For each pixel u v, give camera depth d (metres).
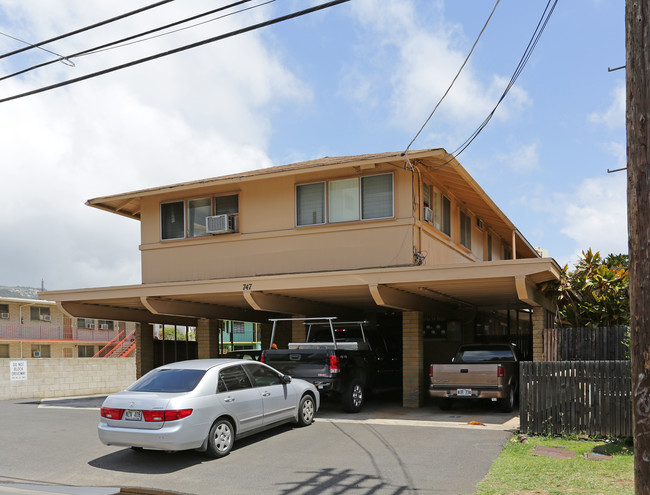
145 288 15.97
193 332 40.97
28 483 8.18
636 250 4.28
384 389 15.91
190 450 9.79
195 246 17.58
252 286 14.61
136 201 19.30
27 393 19.94
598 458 8.49
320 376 13.14
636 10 4.44
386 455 9.01
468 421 12.39
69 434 11.63
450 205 18.17
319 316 17.56
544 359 13.36
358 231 15.28
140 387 9.56
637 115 4.36
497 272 12.08
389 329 18.39
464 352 15.12
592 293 15.64
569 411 10.12
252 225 16.80
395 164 15.02
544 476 7.51
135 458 9.42
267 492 7.34
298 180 16.28
